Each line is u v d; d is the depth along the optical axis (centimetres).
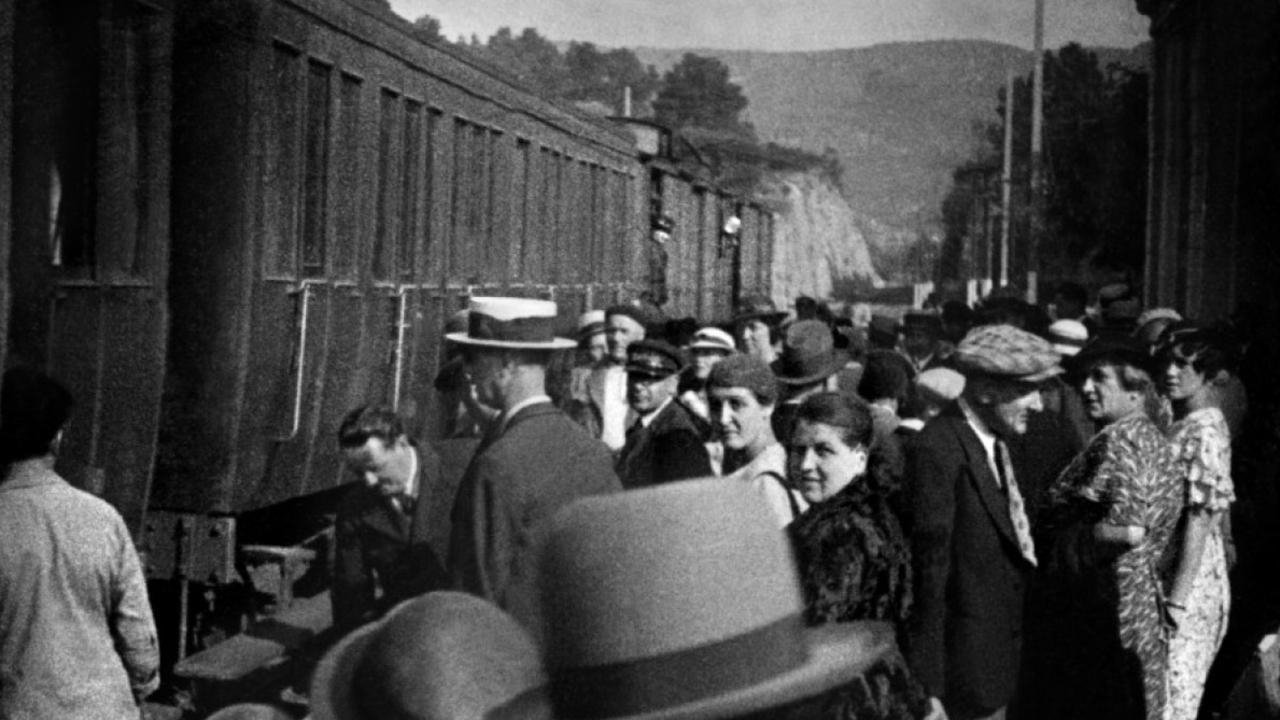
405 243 1000
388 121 961
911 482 525
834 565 420
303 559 789
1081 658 571
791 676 205
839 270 12012
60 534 441
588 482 446
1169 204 2591
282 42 780
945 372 707
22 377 440
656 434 666
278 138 781
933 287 8350
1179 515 602
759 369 571
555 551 211
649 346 662
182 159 742
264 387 771
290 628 688
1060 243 4278
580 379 914
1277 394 1022
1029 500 682
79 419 652
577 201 1580
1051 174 4281
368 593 534
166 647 763
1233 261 1892
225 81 741
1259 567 920
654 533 207
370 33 919
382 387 958
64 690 437
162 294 705
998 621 522
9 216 576
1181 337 695
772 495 554
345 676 238
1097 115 4466
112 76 672
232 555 738
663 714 200
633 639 205
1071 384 748
